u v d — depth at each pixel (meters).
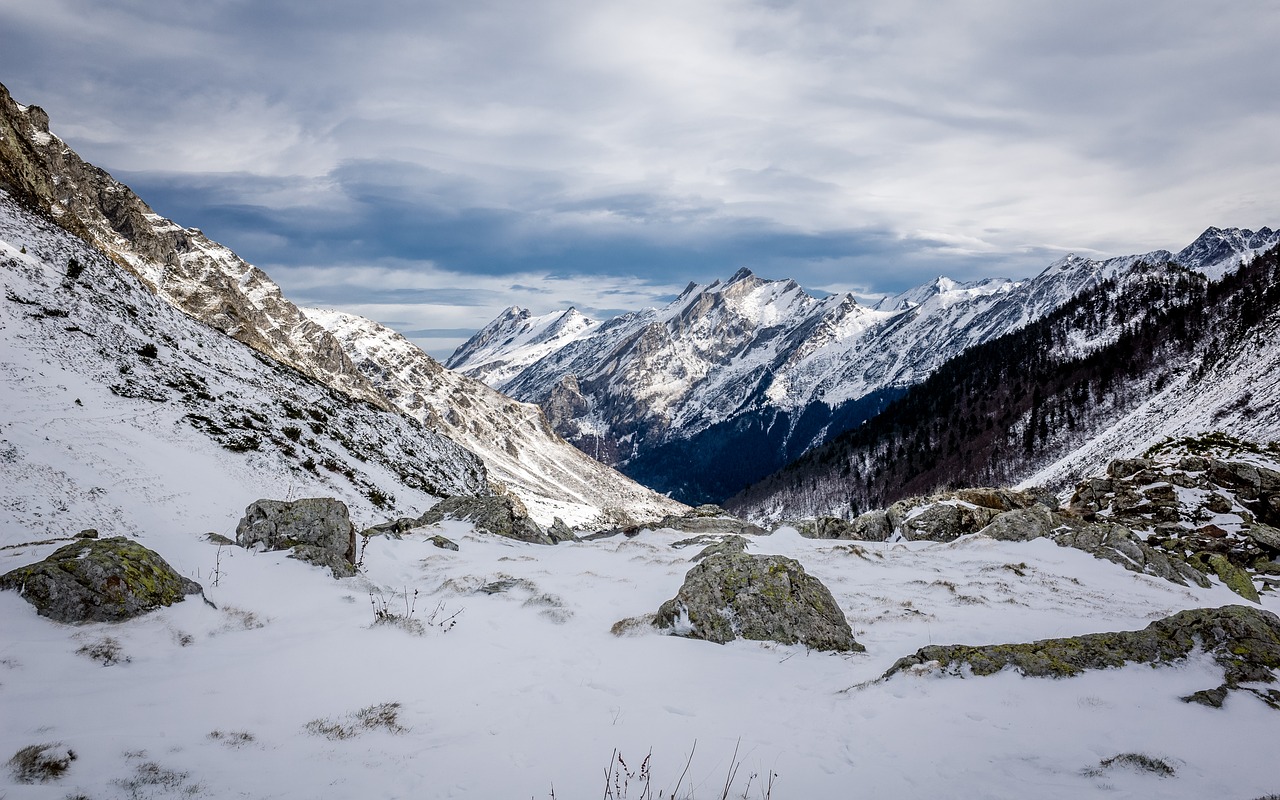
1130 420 116.19
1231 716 9.38
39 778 6.72
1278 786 7.37
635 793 7.30
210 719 8.91
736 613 14.18
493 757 8.21
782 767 8.05
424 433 100.56
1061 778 7.59
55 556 13.09
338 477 57.22
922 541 31.95
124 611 12.39
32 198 77.25
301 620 14.30
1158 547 30.19
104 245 136.75
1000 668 11.03
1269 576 27.14
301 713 9.43
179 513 36.47
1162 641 11.69
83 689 9.53
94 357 49.00
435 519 33.91
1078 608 18.67
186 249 182.50
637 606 17.06
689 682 11.49
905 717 9.54
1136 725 9.12
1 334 43.34
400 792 7.24
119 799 6.57
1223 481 34.38
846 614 16.83
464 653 12.55
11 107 95.56
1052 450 161.12
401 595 17.09
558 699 10.41
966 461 175.62
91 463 36.06
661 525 37.00
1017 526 29.23
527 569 21.95
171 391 52.06
